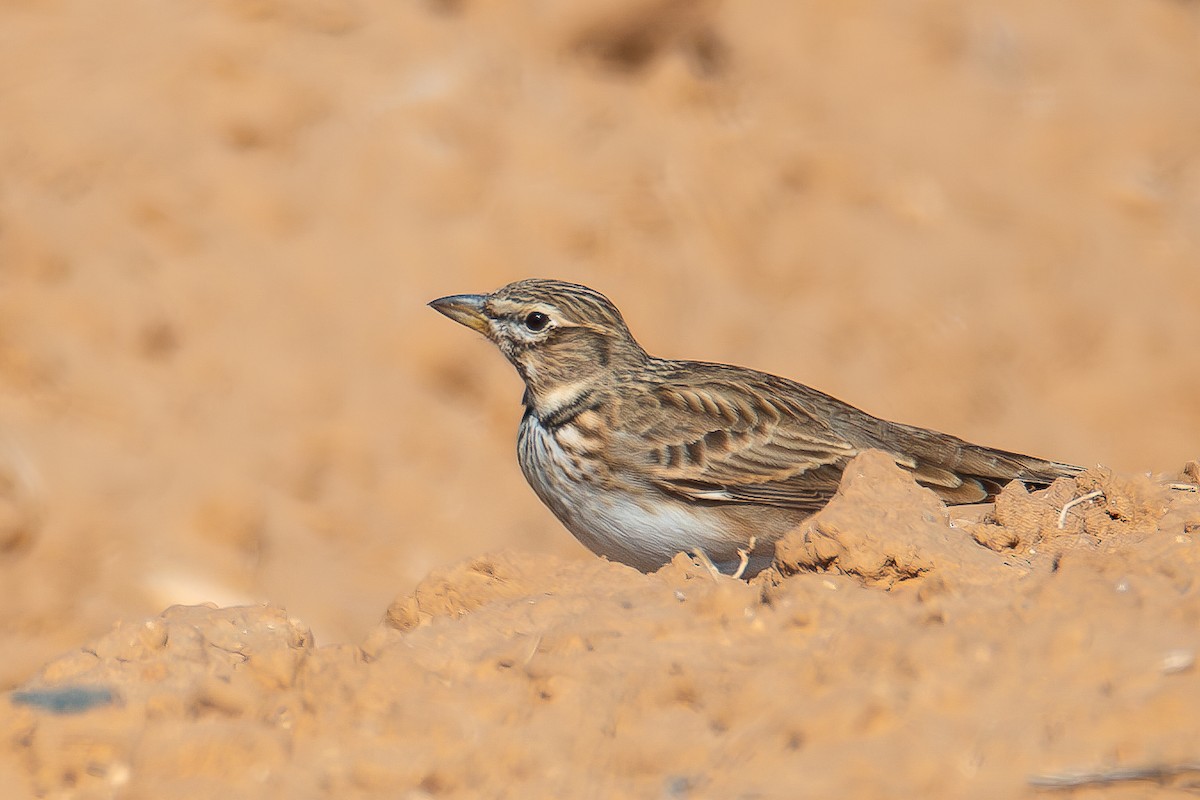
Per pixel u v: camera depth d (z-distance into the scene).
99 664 5.67
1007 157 22.02
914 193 21.02
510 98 19.83
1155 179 22.11
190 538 15.45
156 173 17.73
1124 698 4.78
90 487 15.37
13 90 17.98
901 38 22.92
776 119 21.44
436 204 18.53
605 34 21.08
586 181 19.28
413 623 6.50
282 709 5.42
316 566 15.77
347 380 17.17
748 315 19.12
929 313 19.92
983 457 9.30
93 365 16.39
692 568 6.47
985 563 6.10
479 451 17.16
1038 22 23.61
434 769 5.05
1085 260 20.88
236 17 19.31
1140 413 19.78
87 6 19.28
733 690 5.12
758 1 22.52
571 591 6.31
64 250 16.89
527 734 5.12
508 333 9.20
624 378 9.13
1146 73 23.62
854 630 5.44
